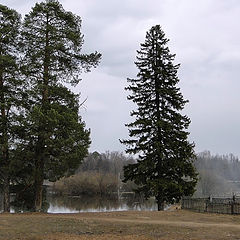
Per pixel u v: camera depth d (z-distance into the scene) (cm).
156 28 3081
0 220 1769
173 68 3014
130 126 2925
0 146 2375
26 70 2530
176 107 2956
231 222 1967
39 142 2422
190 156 2834
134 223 1784
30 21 2584
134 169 2919
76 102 2630
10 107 2512
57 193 7950
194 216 2195
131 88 3017
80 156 2423
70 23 2683
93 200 6331
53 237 1451
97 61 2730
